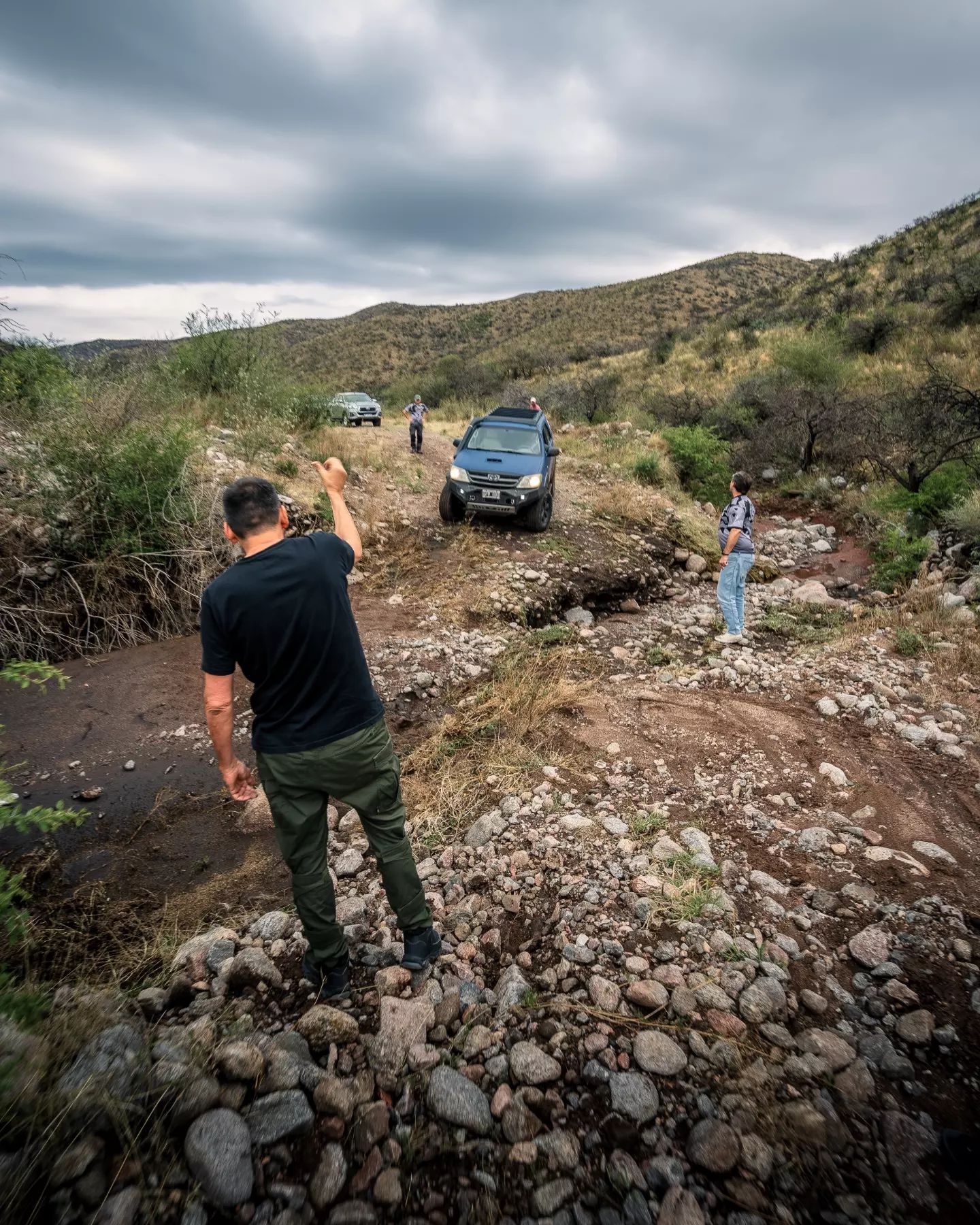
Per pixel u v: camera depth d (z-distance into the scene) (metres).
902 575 8.48
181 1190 1.71
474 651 6.20
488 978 2.60
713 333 34.62
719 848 3.33
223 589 2.01
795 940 2.70
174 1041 2.12
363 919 2.95
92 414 7.11
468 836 3.50
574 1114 1.98
